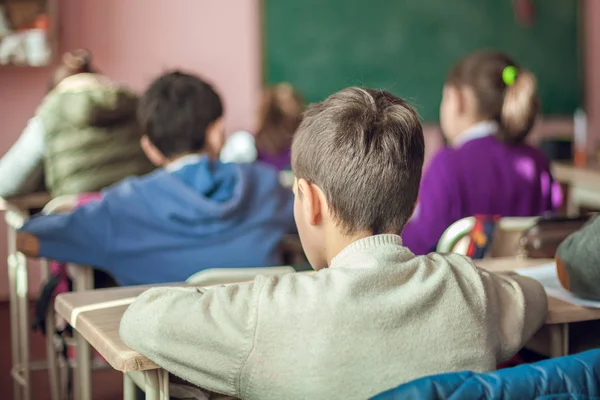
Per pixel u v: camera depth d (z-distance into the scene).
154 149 2.12
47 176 2.83
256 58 4.72
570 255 1.40
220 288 1.10
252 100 4.73
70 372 2.68
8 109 4.31
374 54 4.94
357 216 1.12
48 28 4.15
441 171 2.31
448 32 5.04
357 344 1.02
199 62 4.62
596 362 0.99
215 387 1.07
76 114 2.77
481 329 1.09
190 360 1.06
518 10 5.12
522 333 1.19
